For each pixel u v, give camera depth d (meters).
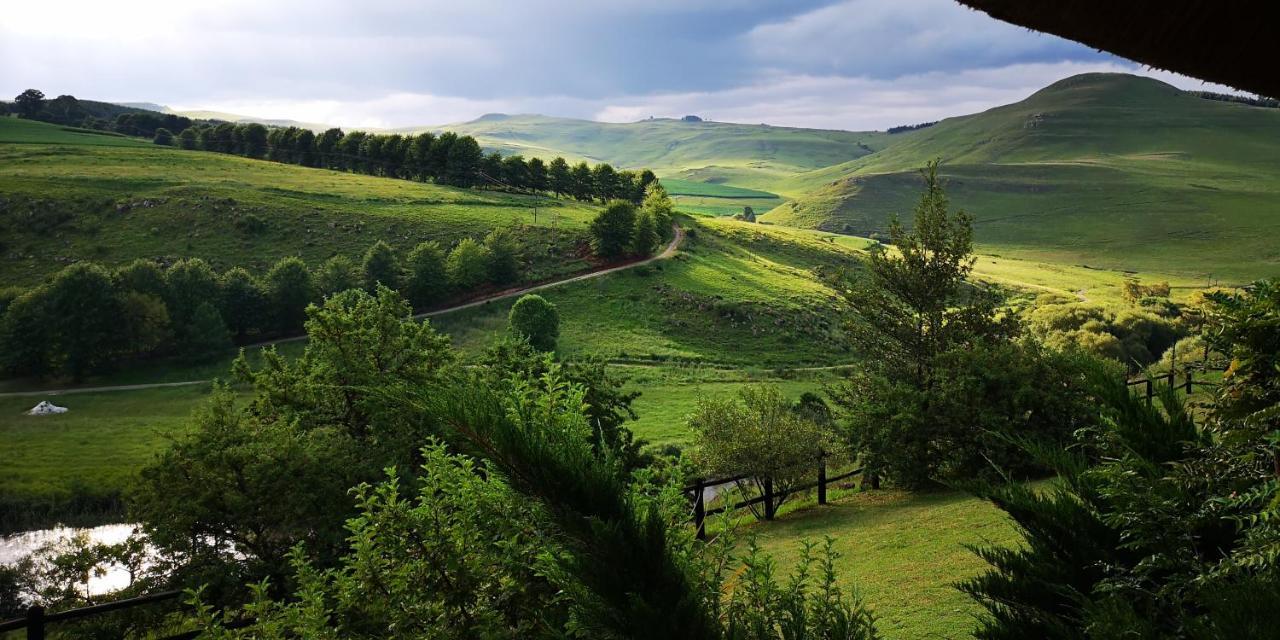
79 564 15.27
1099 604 2.32
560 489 2.46
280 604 4.89
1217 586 2.24
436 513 4.91
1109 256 161.25
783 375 66.94
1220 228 174.25
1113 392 3.19
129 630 13.09
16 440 49.06
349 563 4.98
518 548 4.13
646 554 2.44
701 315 83.31
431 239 95.88
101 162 122.00
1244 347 3.14
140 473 14.39
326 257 88.75
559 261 94.25
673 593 2.44
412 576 4.73
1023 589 2.79
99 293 66.56
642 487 4.20
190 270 73.50
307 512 13.64
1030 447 3.18
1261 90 1.41
